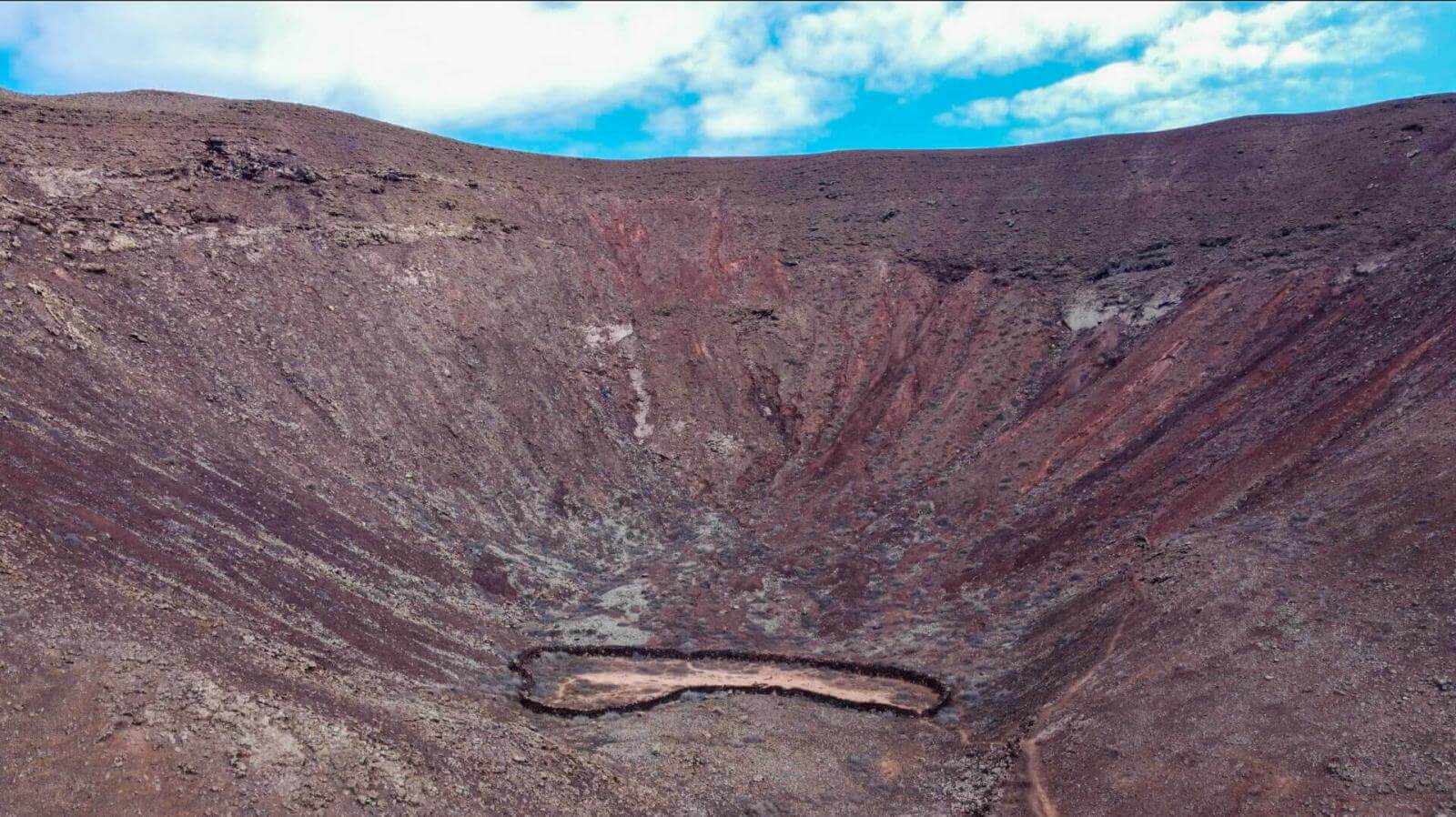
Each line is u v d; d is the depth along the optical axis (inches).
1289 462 1507.1
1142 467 1742.1
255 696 948.0
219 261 1905.8
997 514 1851.6
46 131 2022.6
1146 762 1050.7
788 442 2228.1
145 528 1187.3
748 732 1322.6
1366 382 1542.8
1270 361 1807.3
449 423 1958.7
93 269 1680.6
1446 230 1913.1
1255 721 1037.8
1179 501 1585.9
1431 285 1680.6
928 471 2044.8
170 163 2087.8
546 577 1774.1
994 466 1964.8
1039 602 1573.6
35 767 785.6
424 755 984.3
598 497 2026.3
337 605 1306.6
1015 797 1095.0
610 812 1027.9
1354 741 966.4
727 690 1467.8
